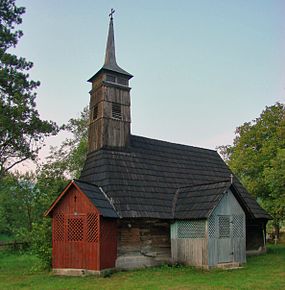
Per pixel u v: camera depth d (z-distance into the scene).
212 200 18.92
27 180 36.12
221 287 13.52
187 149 26.53
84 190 17.47
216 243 18.55
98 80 22.80
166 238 20.00
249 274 16.47
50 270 18.75
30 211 35.22
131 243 18.64
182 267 18.62
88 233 17.20
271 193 28.70
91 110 22.97
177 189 21.94
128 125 22.53
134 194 19.55
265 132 34.44
